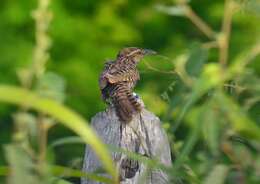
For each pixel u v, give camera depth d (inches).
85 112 981.8
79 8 1059.9
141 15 1071.0
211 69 191.8
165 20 1067.3
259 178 201.2
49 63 997.8
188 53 234.2
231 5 203.6
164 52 978.7
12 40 1004.6
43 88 192.7
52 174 182.9
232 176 205.0
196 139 186.4
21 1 1019.9
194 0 1048.2
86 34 1039.0
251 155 203.3
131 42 1058.7
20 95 150.9
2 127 918.4
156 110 298.7
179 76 235.8
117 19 1061.8
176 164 190.5
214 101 185.6
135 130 279.7
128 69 296.8
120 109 280.8
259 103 224.4
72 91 988.6
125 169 275.6
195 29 1013.8
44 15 203.0
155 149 272.8
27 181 166.4
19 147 177.9
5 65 980.6
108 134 285.1
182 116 193.3
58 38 1023.0
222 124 186.2
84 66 1010.1
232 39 927.0
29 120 200.8
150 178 265.6
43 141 199.9
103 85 289.3
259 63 663.8
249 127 184.2
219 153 198.4
